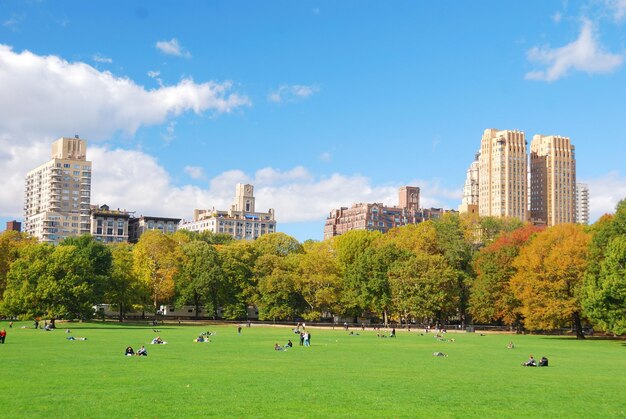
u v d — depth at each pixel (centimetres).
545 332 16462
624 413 4328
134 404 4331
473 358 8350
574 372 6719
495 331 17575
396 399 4725
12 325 15762
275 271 19488
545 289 13950
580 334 14075
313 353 8781
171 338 11662
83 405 4269
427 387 5372
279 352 8806
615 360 8300
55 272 15262
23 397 4538
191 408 4231
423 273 17338
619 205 13588
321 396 4797
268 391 4988
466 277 17988
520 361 7988
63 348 8750
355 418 4025
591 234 14312
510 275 16138
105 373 5953
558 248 14112
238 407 4294
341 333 15150
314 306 19762
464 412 4281
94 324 17275
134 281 18475
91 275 16200
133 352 7875
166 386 5159
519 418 4122
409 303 17100
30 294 14762
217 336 12794
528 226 18275
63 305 14888
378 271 18538
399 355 8638
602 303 11494
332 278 19275
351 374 6206
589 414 4284
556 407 4512
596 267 12800
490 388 5378
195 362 7131
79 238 18638
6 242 17525
